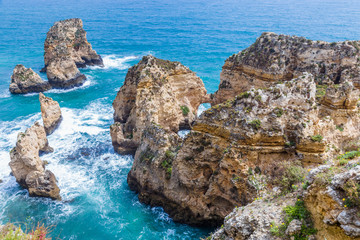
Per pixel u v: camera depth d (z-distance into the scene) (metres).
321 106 33.91
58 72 79.19
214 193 30.39
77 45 96.81
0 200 38.00
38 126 47.53
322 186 15.20
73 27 96.38
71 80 80.56
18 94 76.62
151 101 46.38
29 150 39.00
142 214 35.50
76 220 34.75
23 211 36.09
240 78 51.66
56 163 45.94
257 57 48.38
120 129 48.25
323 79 41.78
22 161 38.66
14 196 38.75
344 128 32.09
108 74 93.19
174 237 32.12
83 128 57.81
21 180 39.94
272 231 16.66
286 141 26.48
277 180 25.14
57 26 92.00
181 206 33.72
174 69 53.22
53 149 49.72
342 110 32.22
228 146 27.80
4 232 16.39
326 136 30.08
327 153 26.23
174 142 36.91
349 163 16.11
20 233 16.31
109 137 54.19
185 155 31.78
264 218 17.67
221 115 28.41
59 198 38.09
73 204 37.31
